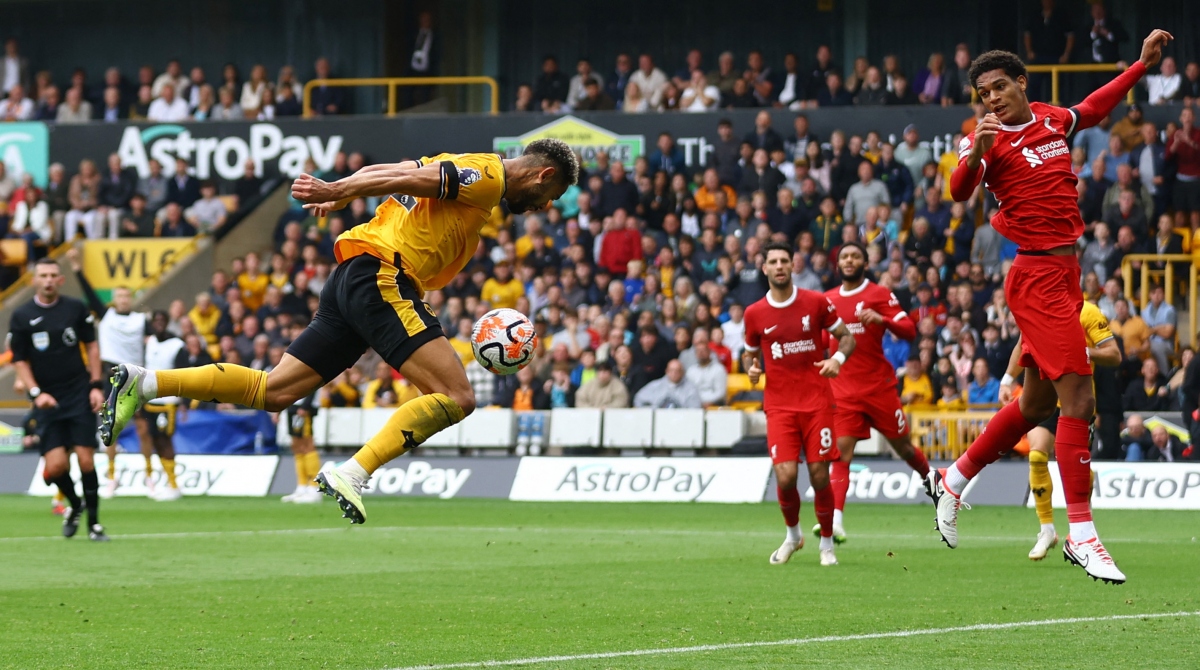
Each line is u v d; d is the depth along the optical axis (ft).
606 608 34.91
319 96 127.65
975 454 39.40
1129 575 42.04
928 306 94.38
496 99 126.11
